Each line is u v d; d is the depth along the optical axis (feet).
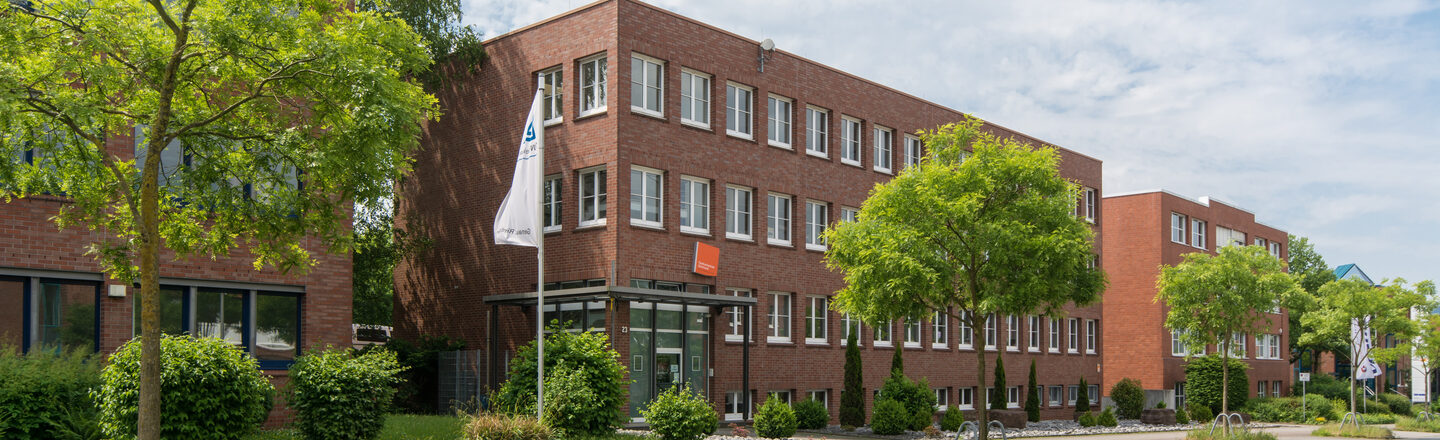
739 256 105.40
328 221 52.80
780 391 108.88
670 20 99.96
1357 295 150.10
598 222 96.27
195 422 56.29
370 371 63.93
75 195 50.72
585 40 97.81
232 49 45.85
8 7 45.52
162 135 46.11
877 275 75.25
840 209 117.29
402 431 71.15
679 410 75.10
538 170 68.39
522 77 102.83
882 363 120.67
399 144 48.34
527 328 99.91
